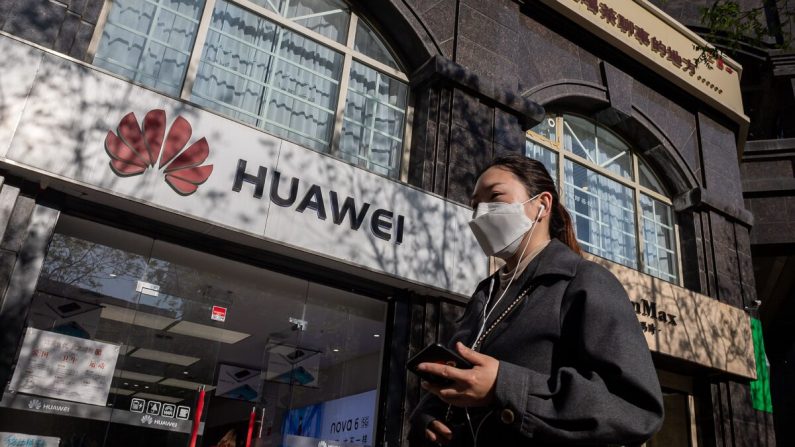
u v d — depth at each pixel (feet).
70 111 14.10
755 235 36.24
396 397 17.44
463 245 19.35
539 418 3.53
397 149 21.35
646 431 3.51
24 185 13.82
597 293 3.99
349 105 20.93
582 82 26.55
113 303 14.67
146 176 14.76
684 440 25.55
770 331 50.98
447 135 20.86
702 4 41.01
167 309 15.34
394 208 18.45
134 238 15.42
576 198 26.17
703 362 24.86
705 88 31.04
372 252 17.60
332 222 17.19
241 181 16.03
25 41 13.99
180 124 15.55
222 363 15.60
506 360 4.16
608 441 3.48
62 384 13.48
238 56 19.16
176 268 15.79
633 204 28.22
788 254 37.04
